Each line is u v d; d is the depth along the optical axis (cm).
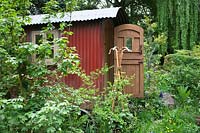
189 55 1056
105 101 593
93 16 712
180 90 865
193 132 616
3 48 371
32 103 362
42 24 717
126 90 774
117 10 732
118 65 668
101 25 717
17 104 328
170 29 1389
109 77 802
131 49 789
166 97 880
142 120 682
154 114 730
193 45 1321
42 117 316
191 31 1342
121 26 779
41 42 398
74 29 740
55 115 329
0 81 373
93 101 612
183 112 720
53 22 677
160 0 1391
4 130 343
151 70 925
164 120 655
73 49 390
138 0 1661
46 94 375
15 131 350
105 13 715
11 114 338
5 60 362
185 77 961
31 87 378
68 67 379
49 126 329
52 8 424
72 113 390
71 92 416
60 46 377
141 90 796
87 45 730
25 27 736
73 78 722
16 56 369
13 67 372
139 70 797
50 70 392
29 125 337
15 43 379
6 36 375
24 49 362
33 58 380
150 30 1098
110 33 815
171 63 1055
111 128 569
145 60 989
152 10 1611
